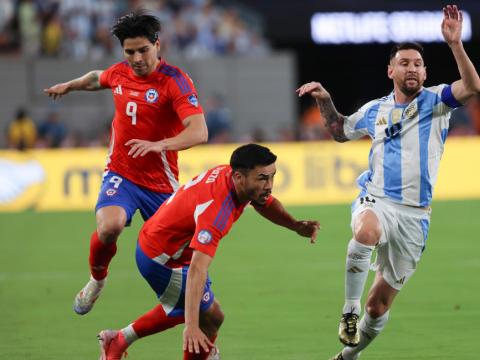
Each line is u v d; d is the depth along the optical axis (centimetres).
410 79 2288
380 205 2320
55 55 8475
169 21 8731
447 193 6562
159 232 2116
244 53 8950
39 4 8544
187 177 6278
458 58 2230
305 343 2764
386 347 2692
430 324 2981
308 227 2297
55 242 4903
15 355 2636
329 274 3928
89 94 8419
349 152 6444
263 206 2238
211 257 1994
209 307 2148
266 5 9556
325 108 2461
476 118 8819
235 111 8750
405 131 2320
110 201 2567
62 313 3228
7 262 4331
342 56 10825
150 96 2525
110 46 8506
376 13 9588
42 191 6244
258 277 3884
